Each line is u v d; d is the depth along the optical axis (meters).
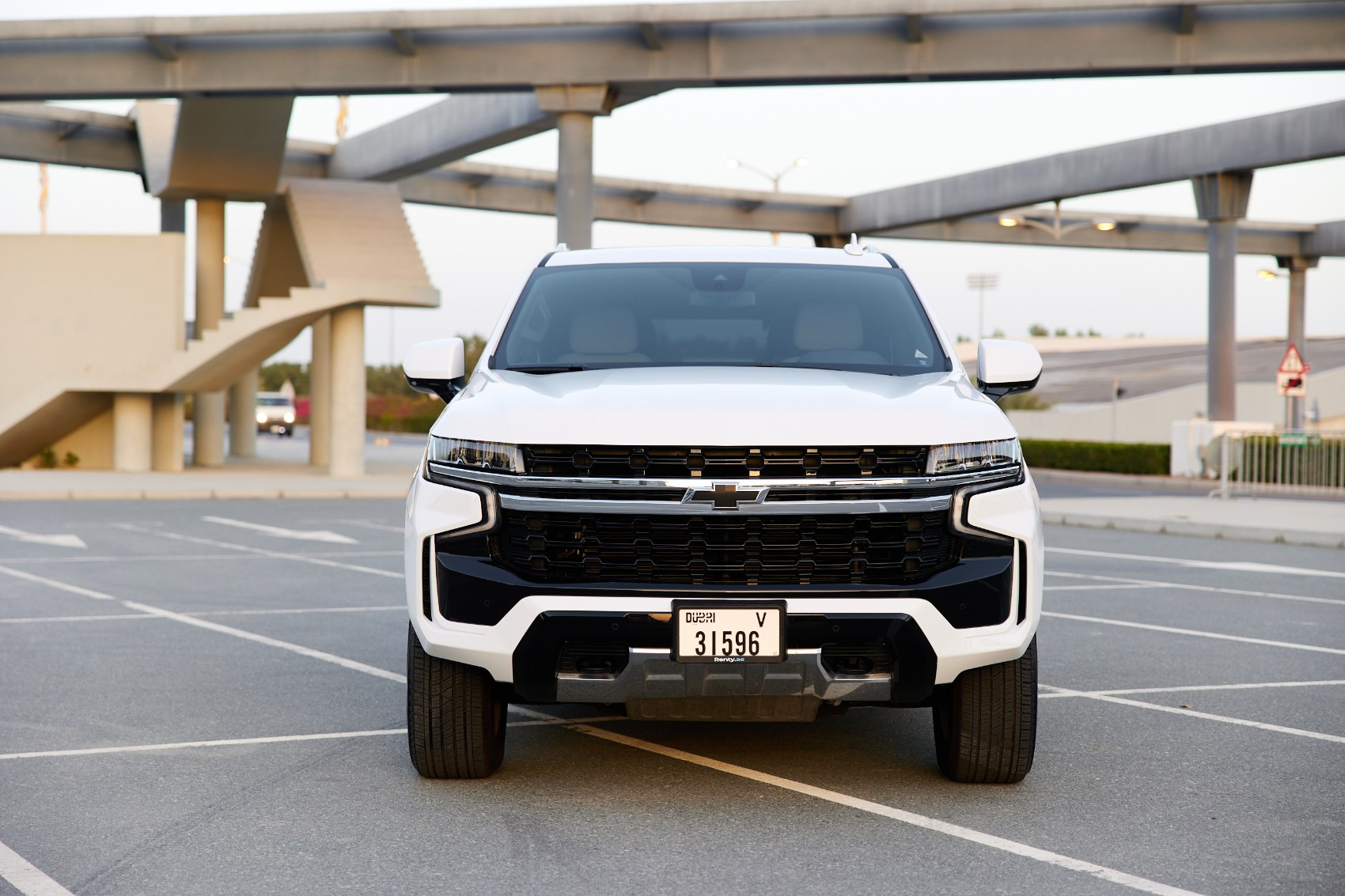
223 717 6.52
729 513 4.65
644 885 4.15
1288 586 12.16
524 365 5.80
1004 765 5.19
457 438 4.95
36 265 28.83
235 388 39.56
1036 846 4.55
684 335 5.96
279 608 10.31
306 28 23.72
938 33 23.88
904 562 4.72
